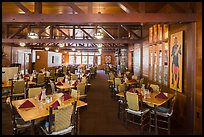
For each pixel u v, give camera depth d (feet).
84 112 16.66
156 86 15.60
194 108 11.60
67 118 9.37
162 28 16.88
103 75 53.57
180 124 13.37
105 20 12.26
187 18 11.57
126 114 13.19
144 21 12.08
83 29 29.99
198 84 11.22
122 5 12.85
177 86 13.69
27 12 12.81
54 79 28.96
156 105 11.39
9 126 12.80
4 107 17.08
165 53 16.22
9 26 29.07
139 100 12.40
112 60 76.18
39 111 9.55
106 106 18.80
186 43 12.55
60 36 38.17
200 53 11.00
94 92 26.78
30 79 22.43
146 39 22.88
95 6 16.69
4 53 34.50
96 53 77.00
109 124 13.65
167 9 15.15
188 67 12.12
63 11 18.67
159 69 17.74
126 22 12.24
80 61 77.10
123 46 40.42
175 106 14.12
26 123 10.47
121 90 16.12
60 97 12.21
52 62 49.29
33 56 46.50
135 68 30.22
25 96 16.76
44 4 16.17
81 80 21.59
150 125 12.43
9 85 18.24
